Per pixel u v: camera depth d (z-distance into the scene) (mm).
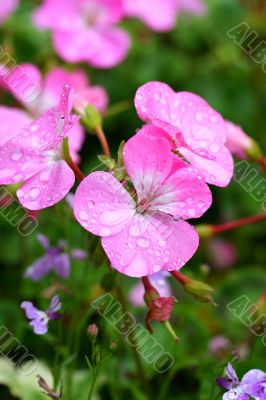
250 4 642
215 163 372
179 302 508
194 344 489
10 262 545
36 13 615
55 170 358
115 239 347
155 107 369
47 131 368
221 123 386
